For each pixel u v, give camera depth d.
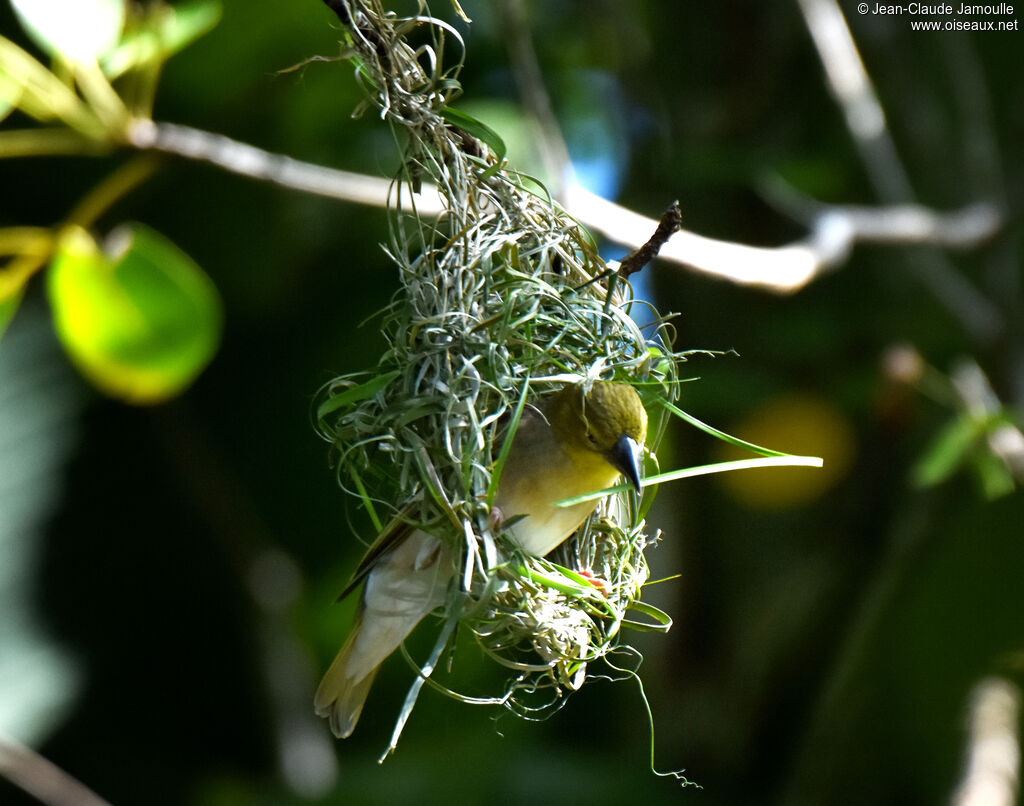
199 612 11.66
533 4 12.51
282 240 12.09
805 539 11.38
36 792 9.69
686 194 11.26
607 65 12.38
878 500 11.16
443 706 12.34
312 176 7.57
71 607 11.16
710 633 11.61
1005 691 10.08
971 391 10.45
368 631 7.07
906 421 10.44
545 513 6.81
